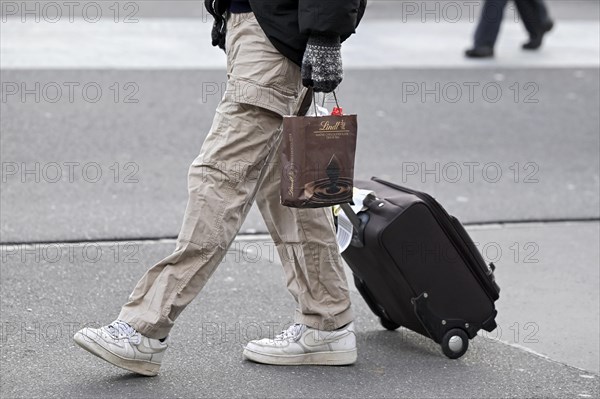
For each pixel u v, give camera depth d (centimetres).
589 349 732
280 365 664
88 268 842
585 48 1930
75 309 755
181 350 683
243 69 598
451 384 651
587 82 1661
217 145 604
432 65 1722
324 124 577
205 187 604
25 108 1316
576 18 2278
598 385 668
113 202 1020
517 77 1672
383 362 681
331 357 666
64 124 1266
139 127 1279
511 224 1027
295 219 641
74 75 1488
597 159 1275
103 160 1152
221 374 646
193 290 611
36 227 936
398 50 1833
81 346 607
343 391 631
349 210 658
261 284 827
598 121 1450
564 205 1091
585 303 825
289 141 577
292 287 670
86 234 927
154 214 993
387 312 718
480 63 1759
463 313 683
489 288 686
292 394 623
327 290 661
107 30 1820
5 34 1733
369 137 1309
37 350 671
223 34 629
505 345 725
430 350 707
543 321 782
